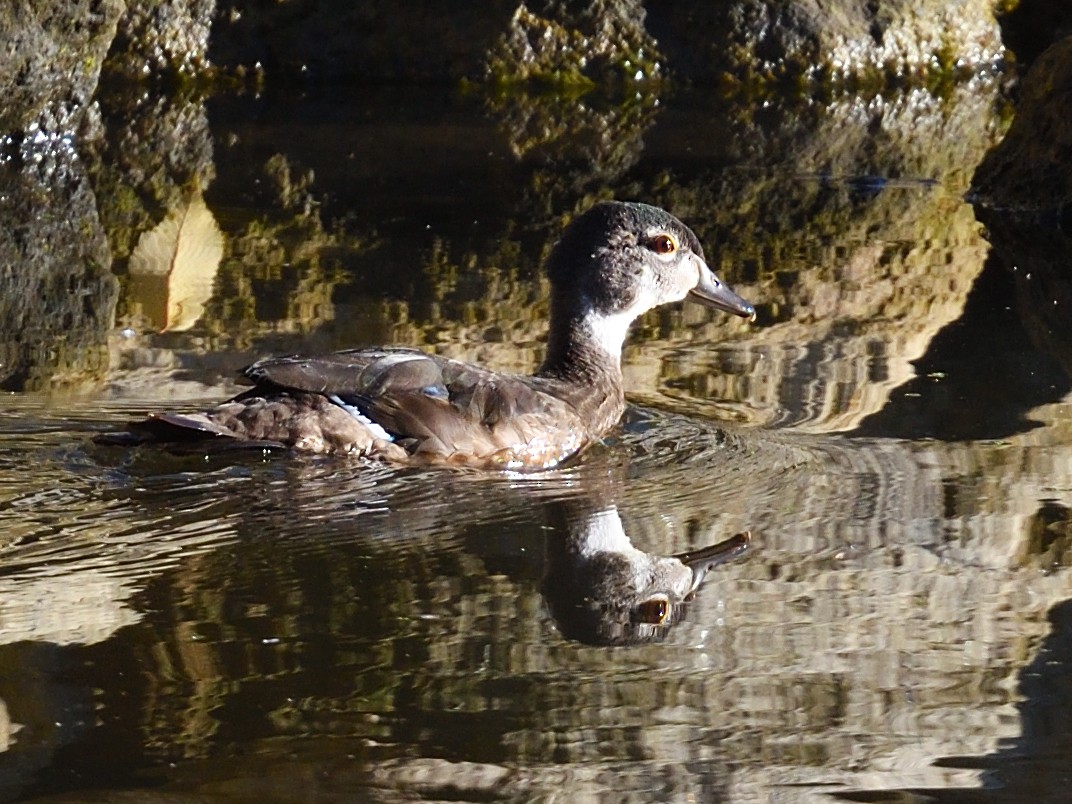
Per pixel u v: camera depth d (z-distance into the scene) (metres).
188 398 12.40
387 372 11.37
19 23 22.12
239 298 15.70
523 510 10.42
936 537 9.99
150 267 17.03
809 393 13.20
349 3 30.25
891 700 7.68
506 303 15.70
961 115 28.02
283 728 7.30
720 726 7.44
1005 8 32.12
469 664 8.02
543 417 11.68
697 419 12.55
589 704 7.61
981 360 14.15
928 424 12.42
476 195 20.89
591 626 8.53
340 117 26.55
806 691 7.80
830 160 23.91
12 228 18.69
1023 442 11.94
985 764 7.11
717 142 25.25
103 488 10.37
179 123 25.39
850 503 10.64
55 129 23.48
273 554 9.45
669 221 13.44
